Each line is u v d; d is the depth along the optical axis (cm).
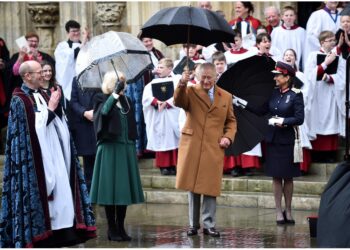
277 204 2448
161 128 2939
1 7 3659
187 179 2284
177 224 2472
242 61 2323
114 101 2233
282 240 2228
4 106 3297
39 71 2128
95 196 2261
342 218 1888
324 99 2895
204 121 2291
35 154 2088
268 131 2442
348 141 1978
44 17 3625
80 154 2811
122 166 2264
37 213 2080
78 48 3175
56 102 2125
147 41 3109
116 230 2278
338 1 3116
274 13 3120
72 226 2134
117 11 3488
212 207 2303
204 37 2283
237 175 2855
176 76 2952
